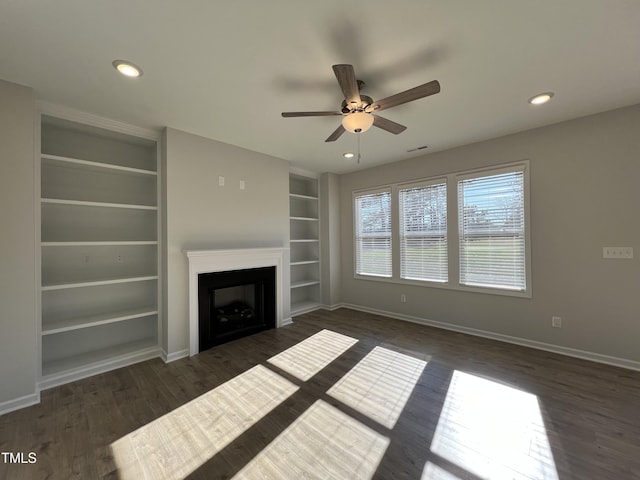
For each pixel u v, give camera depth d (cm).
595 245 287
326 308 520
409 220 439
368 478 153
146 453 172
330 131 321
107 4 145
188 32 167
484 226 361
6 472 158
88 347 303
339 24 161
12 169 219
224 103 254
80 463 165
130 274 329
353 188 516
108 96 241
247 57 191
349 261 525
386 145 372
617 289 276
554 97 250
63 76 211
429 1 146
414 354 312
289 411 212
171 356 307
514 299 339
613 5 148
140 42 175
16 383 219
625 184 271
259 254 386
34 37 169
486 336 362
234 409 216
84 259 302
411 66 202
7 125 217
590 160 287
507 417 202
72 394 239
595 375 259
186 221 322
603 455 166
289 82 221
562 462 162
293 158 430
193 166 328
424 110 272
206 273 334
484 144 356
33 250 228
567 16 156
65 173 293
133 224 334
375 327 411
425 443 178
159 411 214
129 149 334
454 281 389
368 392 237
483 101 255
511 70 208
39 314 244
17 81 217
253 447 176
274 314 409
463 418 202
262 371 278
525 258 328
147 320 343
